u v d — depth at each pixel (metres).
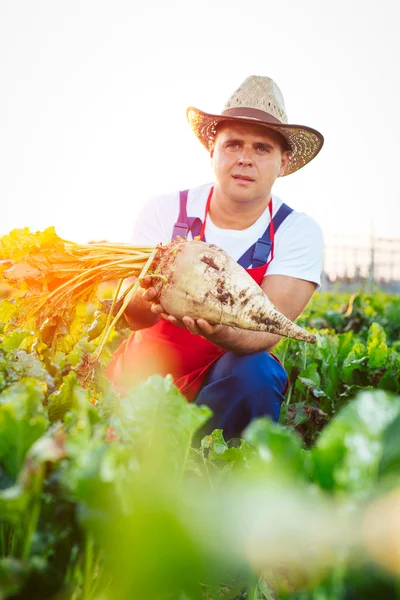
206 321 2.35
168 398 1.18
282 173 3.01
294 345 4.16
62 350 2.24
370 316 7.75
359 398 0.97
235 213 2.81
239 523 0.86
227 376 2.58
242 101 2.69
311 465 0.98
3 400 1.11
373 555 0.83
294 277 2.79
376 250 24.08
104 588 0.99
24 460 1.01
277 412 2.67
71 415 1.17
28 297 2.19
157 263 2.37
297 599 0.94
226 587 1.33
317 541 0.83
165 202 2.99
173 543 0.85
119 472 0.88
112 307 2.21
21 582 0.84
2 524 1.03
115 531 0.87
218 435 1.77
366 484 0.89
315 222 2.94
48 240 2.12
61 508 0.95
